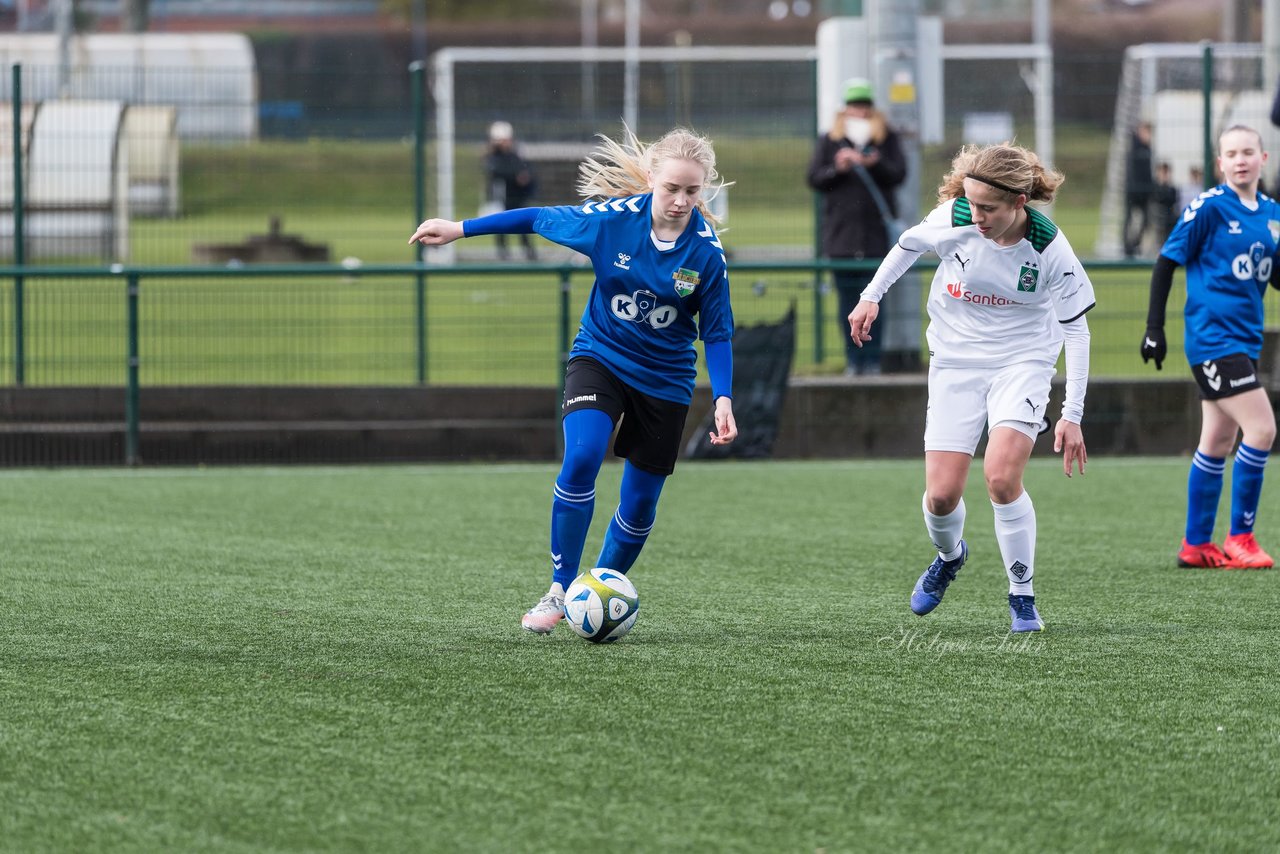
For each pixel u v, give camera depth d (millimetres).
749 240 60500
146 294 41094
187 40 81250
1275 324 48531
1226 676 17375
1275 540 28047
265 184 49031
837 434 40375
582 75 57750
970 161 18234
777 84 58594
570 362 19359
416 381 42000
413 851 11945
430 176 54812
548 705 15930
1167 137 55969
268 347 42250
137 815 12688
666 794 13219
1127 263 42469
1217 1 186625
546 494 33906
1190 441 40625
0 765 13922
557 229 18781
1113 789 13422
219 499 32938
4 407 39188
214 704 15938
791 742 14688
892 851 11984
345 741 14664
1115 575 24312
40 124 44469
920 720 15461
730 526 29438
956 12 195750
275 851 11945
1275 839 12305
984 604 21938
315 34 183000
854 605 21750
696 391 39938
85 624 19984
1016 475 19297
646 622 20391
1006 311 19188
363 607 21328
